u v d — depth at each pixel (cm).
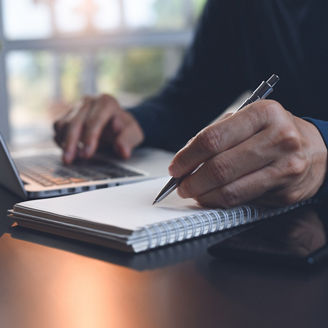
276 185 53
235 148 51
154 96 132
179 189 54
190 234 49
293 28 117
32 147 133
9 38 221
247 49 124
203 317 33
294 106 117
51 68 235
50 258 45
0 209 64
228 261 44
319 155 57
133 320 33
